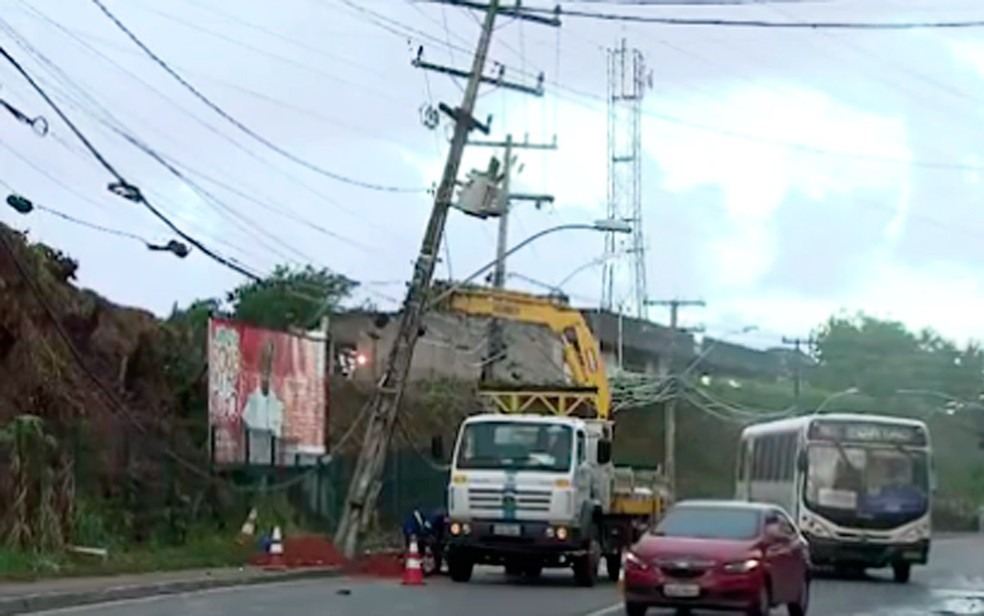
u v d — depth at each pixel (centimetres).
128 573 3366
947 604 3291
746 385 9875
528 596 3169
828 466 4306
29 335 3934
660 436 8875
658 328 8600
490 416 3694
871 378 11100
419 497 5550
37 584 2975
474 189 4256
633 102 6969
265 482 4628
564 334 4347
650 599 2639
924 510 4269
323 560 3975
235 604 2834
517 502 3538
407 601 2972
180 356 4769
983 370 11269
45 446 3556
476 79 4209
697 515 2817
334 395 5753
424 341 6819
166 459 4256
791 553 2820
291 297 6588
